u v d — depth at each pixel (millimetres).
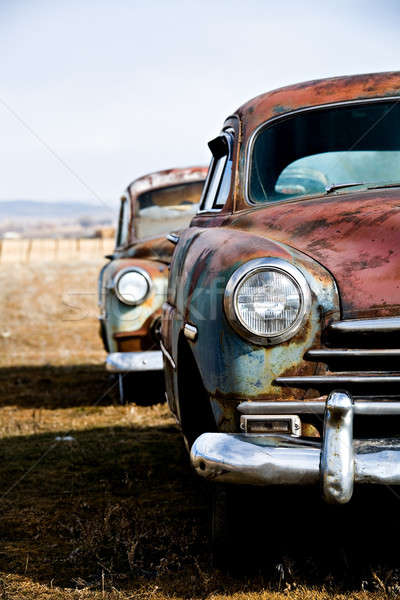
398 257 2939
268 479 2732
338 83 4230
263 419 2895
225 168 4305
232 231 3502
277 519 3645
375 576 3027
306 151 4004
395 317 2793
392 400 2795
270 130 4117
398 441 2738
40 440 6305
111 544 3777
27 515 4293
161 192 8875
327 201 3543
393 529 3611
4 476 5160
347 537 3535
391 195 3447
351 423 2693
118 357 7105
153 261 7684
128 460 5504
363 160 3902
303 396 2883
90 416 7273
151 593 3148
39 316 19344
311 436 2877
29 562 3584
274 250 3012
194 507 4328
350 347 2855
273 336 2877
